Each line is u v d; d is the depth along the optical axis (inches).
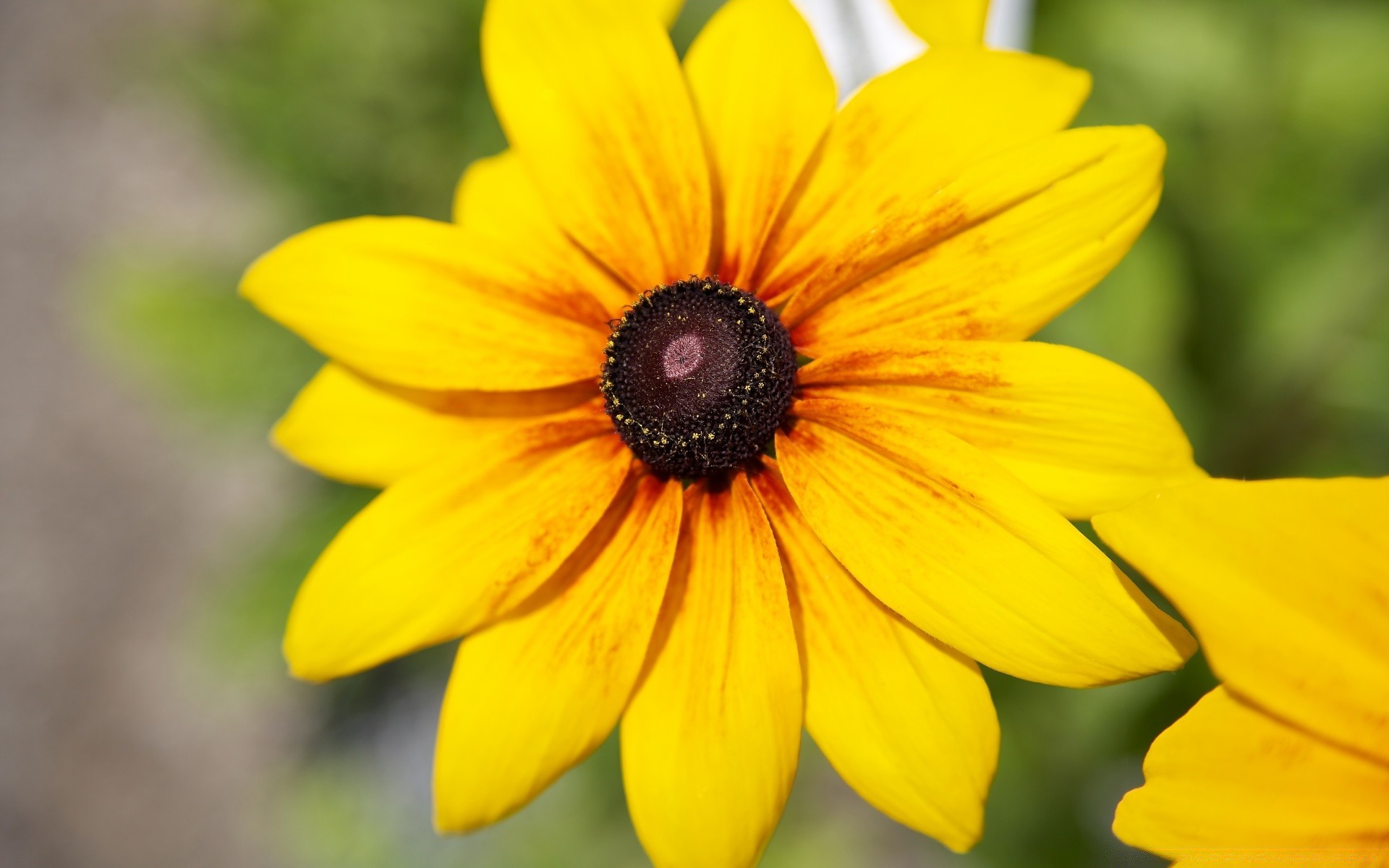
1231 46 13.6
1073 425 8.4
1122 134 8.4
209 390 17.3
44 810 23.8
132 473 25.3
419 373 9.2
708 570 8.9
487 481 9.0
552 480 9.1
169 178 26.4
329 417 9.5
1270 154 13.9
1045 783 14.3
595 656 8.8
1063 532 8.2
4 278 26.6
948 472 8.5
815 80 9.1
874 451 8.7
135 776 23.8
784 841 17.8
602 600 8.9
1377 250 13.4
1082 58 13.8
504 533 9.0
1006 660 8.2
